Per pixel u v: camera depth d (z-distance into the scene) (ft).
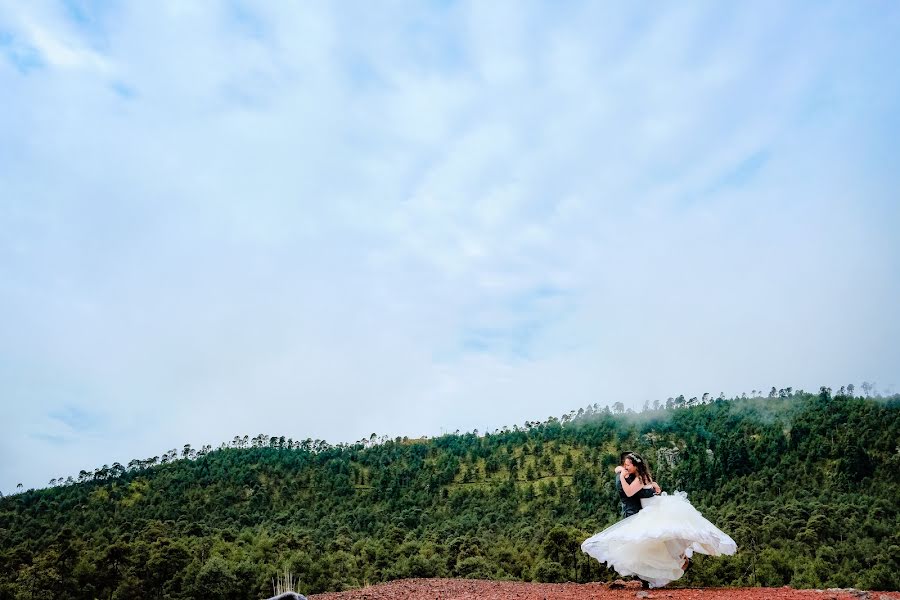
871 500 368.48
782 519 307.58
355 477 618.85
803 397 631.56
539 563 199.62
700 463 510.99
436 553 259.80
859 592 26.86
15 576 221.46
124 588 212.84
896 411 515.91
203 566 213.25
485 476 600.80
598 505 450.30
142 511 487.61
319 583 226.79
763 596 26.55
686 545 31.32
